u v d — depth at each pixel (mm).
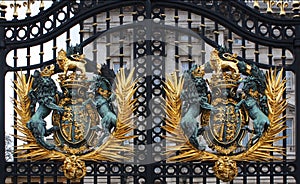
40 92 10312
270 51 10594
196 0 10578
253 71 10469
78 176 10164
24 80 10383
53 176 10242
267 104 10438
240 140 10352
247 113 10430
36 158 10266
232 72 10398
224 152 10297
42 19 10562
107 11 10562
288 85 13773
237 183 14477
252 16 10609
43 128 10266
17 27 10539
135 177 10227
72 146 10289
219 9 10586
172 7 10539
